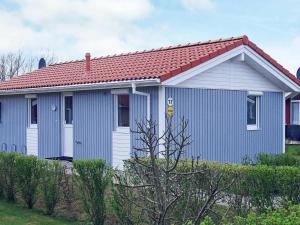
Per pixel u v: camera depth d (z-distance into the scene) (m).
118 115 14.57
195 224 5.82
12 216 9.34
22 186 10.05
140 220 6.91
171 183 6.38
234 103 15.44
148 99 13.41
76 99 16.06
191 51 15.43
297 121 28.98
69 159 16.55
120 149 14.34
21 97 18.72
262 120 16.59
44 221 8.94
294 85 16.75
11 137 19.33
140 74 13.48
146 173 6.36
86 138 15.64
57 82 16.44
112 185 8.01
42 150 17.67
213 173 7.23
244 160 14.09
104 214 8.45
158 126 13.09
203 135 14.30
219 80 14.89
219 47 14.69
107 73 15.39
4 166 10.69
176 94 13.53
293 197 7.04
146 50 18.02
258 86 16.36
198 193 6.80
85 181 8.48
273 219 4.75
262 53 15.47
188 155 13.73
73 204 9.80
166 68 13.48
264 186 7.21
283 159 11.52
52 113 17.19
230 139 15.24
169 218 6.05
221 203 7.29
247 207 7.21
